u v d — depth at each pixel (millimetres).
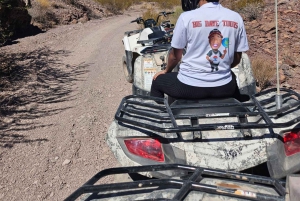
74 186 4473
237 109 3344
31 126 6246
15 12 16453
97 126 6094
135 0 33312
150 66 5594
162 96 3854
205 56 3486
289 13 10773
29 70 9711
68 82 8641
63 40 14070
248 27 10234
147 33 7336
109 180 4457
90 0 29125
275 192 2459
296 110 3500
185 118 3117
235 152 3145
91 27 18297
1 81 8688
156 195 2416
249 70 5027
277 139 3186
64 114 6719
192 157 3129
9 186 4543
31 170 4875
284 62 8234
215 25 3420
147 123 3346
